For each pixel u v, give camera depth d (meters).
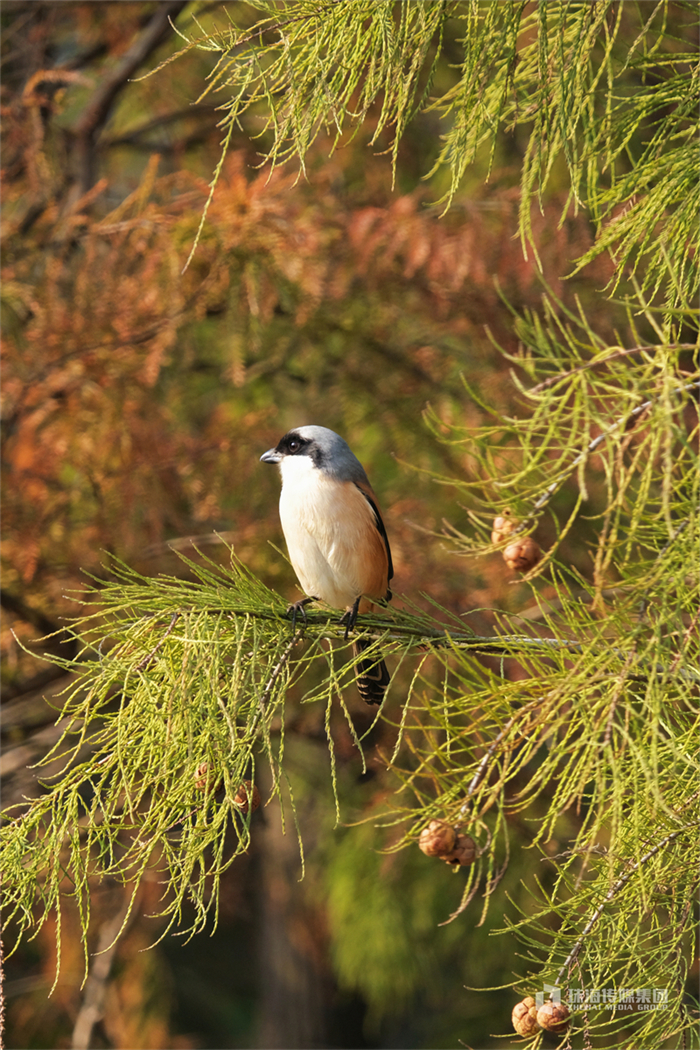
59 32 15.37
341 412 13.63
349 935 13.51
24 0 14.12
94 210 13.55
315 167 13.17
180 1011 18.34
